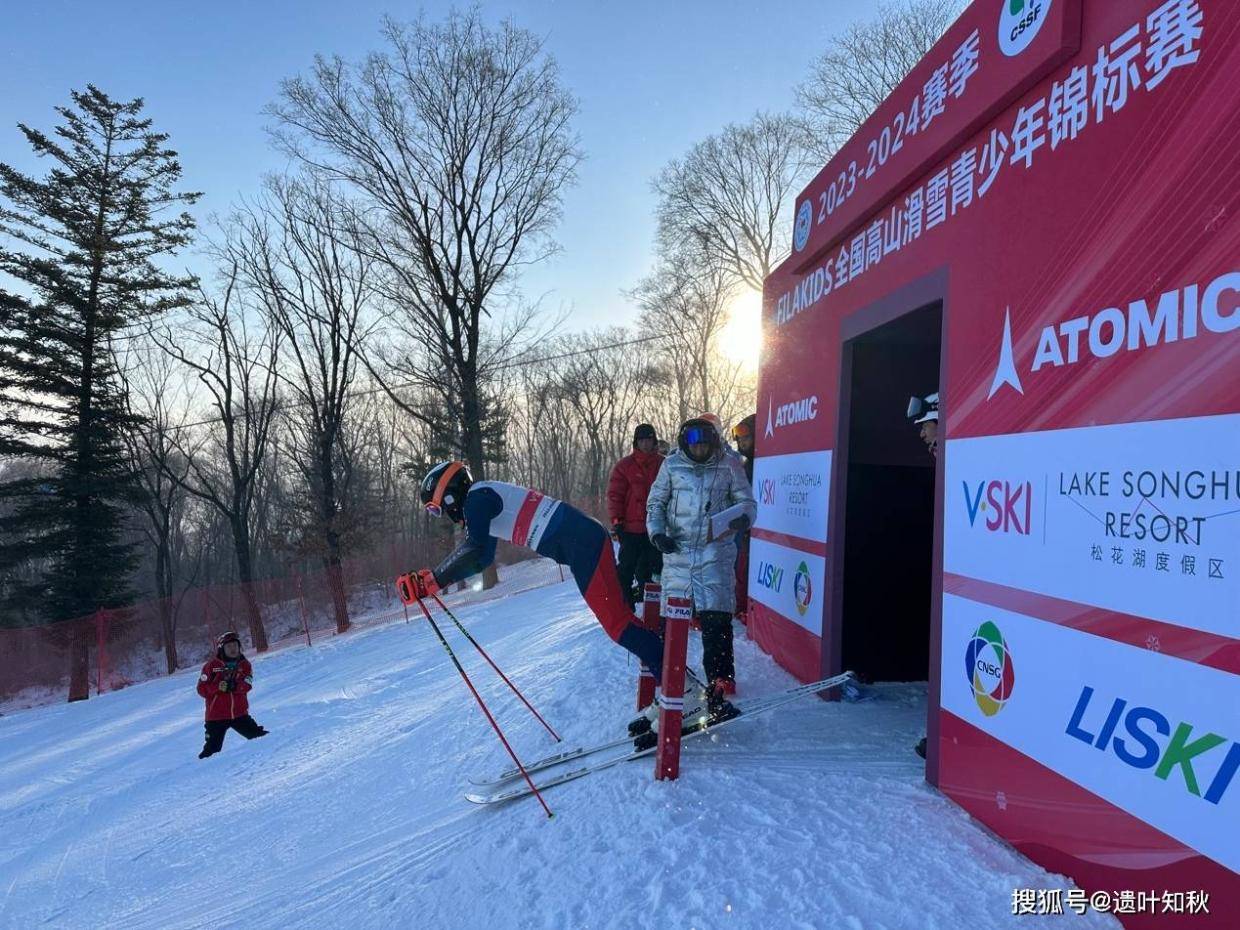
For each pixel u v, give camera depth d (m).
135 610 21.94
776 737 3.72
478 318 24.50
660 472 4.29
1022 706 2.45
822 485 4.54
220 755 7.55
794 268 5.02
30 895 4.49
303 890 3.27
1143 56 2.04
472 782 4.02
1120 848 2.01
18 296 22.80
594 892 2.44
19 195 22.33
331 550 25.38
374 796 4.60
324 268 24.78
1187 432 1.83
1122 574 2.04
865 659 4.78
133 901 4.02
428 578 3.91
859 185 3.98
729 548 4.15
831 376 4.50
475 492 4.05
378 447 45.16
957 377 2.96
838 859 2.43
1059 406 2.32
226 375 25.80
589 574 3.96
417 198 23.28
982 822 2.64
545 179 24.19
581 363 45.81
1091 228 2.21
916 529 4.81
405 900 2.78
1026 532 2.46
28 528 23.73
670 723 3.20
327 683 11.58
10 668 19.95
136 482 26.59
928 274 3.28
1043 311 2.43
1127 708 2.00
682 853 2.56
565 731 4.44
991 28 2.74
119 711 14.76
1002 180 2.72
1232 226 1.73
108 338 24.31
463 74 22.50
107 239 23.25
